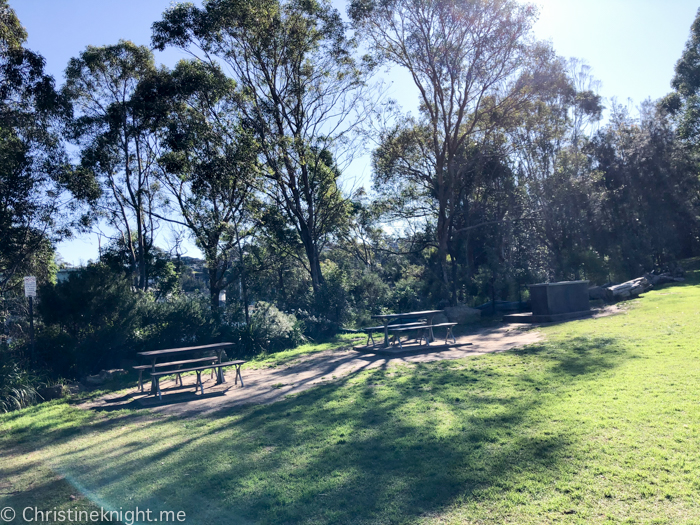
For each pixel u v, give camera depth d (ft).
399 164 103.19
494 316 74.90
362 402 24.97
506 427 18.61
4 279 69.00
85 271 45.91
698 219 111.14
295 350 54.54
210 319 55.26
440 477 14.71
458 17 83.05
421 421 20.52
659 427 16.75
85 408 30.86
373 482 14.88
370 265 147.23
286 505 13.91
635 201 107.76
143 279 89.71
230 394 31.73
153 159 87.40
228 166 73.31
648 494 12.54
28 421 27.91
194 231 81.46
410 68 90.22
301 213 85.25
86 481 17.13
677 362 25.81
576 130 125.49
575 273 100.83
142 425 24.95
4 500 15.88
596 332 41.19
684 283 72.23
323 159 88.02
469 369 31.48
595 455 15.14
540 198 108.37
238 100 77.97
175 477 16.72
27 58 63.93
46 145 68.44
